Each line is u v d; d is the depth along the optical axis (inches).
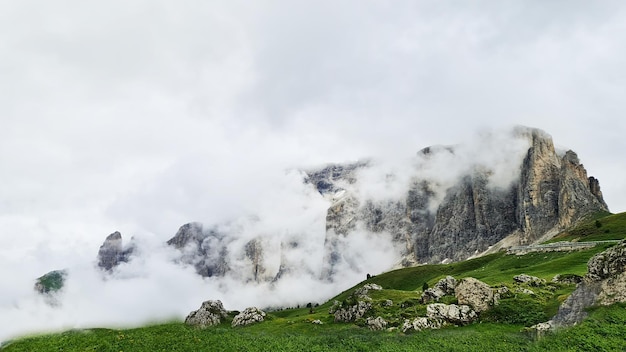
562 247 5920.3
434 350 1995.6
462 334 2324.1
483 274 6259.8
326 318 4013.3
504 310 2721.5
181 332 2041.1
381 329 3021.7
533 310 2637.8
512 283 3649.1
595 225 7613.2
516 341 2037.4
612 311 2032.5
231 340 1979.6
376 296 4530.0
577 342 1831.9
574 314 2220.7
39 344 1814.7
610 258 2330.2
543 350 1820.9
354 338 2346.2
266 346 1945.1
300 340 2223.2
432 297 3622.0
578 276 3403.1
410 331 2709.2
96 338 1867.6
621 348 1700.3
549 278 3902.6
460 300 2987.2
